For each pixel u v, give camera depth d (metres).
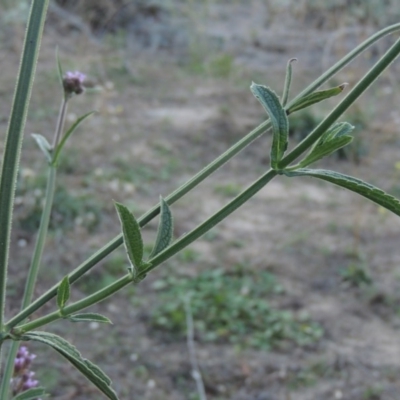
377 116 9.36
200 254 6.00
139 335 4.85
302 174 0.93
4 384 1.28
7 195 0.92
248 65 11.55
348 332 5.09
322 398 4.41
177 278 5.57
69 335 4.72
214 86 10.55
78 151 7.63
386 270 5.99
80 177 7.09
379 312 5.37
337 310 5.36
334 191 7.62
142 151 8.05
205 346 4.83
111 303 5.16
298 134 8.56
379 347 4.94
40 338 0.94
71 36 11.46
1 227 0.93
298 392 4.46
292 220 6.82
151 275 5.57
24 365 1.59
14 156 0.92
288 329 5.05
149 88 10.20
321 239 6.45
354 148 8.27
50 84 9.34
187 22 12.55
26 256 5.44
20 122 0.92
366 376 4.62
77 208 6.19
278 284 5.64
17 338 0.94
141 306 5.14
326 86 10.20
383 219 6.85
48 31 11.30
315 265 5.98
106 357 4.61
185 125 8.98
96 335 4.79
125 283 0.92
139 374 4.49
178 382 4.47
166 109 9.48
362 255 6.14
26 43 0.92
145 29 12.44
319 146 0.94
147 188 7.21
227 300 5.25
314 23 12.19
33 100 8.82
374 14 11.12
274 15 12.54
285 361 4.73
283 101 1.10
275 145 0.94
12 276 5.09
